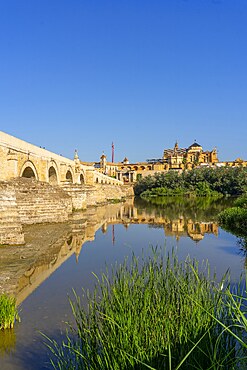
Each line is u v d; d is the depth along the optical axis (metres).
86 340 5.64
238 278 12.29
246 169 97.06
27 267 14.01
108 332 5.59
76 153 59.09
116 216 40.56
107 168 142.00
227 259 16.14
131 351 4.93
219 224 31.23
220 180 96.81
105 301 6.60
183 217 39.31
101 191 70.31
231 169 100.12
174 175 107.38
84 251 18.28
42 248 17.91
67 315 8.88
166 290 6.30
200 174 101.94
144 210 50.50
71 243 20.91
